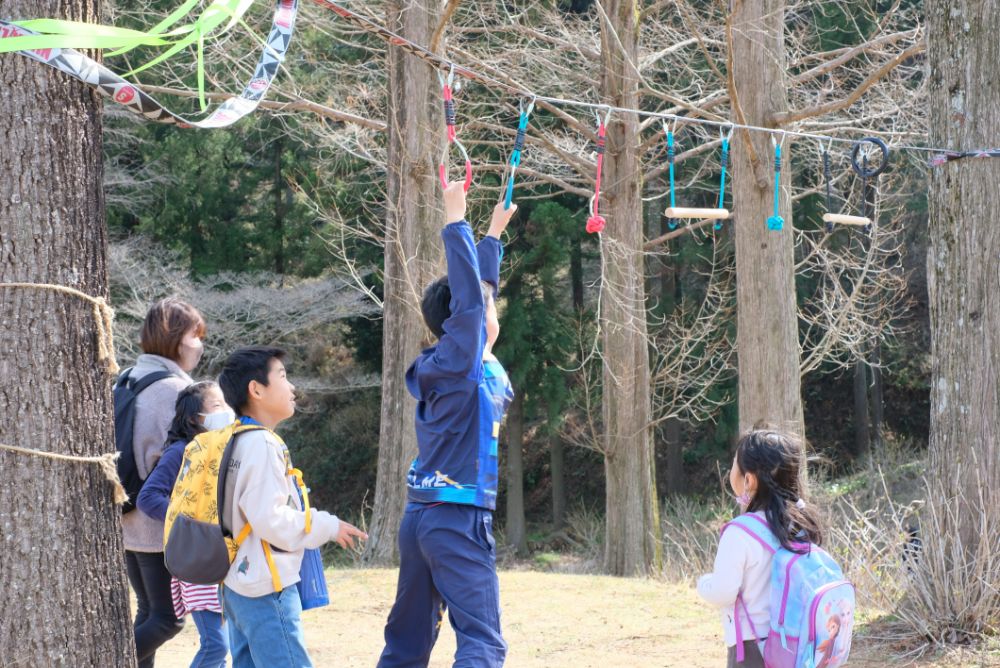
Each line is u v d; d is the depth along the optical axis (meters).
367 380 20.38
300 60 16.28
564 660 5.81
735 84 9.32
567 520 21.84
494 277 3.57
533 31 13.08
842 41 16.41
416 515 3.33
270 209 20.78
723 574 3.05
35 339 3.12
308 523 3.22
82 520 3.19
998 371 5.69
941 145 5.92
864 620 6.03
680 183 17.94
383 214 18.77
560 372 18.91
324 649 6.16
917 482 17.72
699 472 23.16
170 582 4.07
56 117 3.17
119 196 19.25
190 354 4.23
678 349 19.03
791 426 9.20
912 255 20.36
